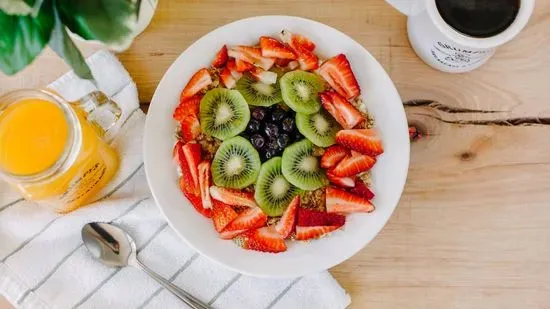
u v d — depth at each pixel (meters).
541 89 0.90
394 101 0.85
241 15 0.90
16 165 0.79
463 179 0.89
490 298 0.89
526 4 0.79
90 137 0.81
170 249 0.88
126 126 0.88
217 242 0.85
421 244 0.89
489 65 0.89
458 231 0.89
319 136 0.86
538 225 0.89
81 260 0.88
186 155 0.84
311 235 0.84
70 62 0.69
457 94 0.90
